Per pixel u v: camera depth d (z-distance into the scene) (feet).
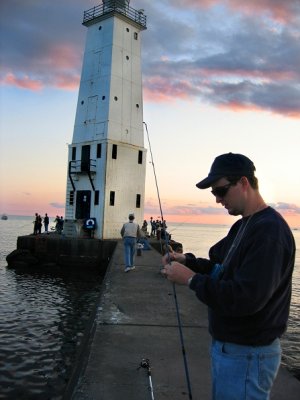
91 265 94.02
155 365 16.08
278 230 6.82
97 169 105.40
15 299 59.67
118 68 109.50
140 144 113.19
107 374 15.08
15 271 89.35
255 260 6.64
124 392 13.60
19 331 42.91
